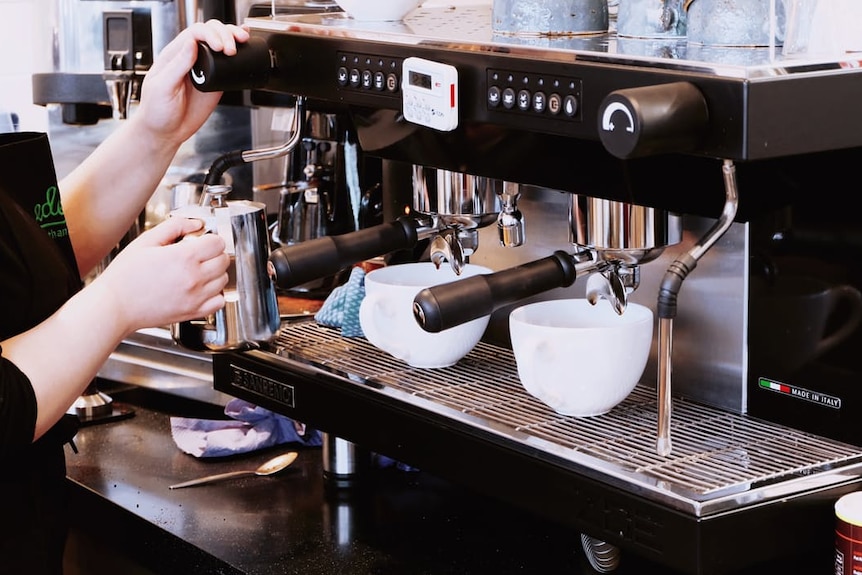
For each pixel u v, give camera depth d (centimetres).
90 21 183
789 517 95
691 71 84
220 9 181
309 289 165
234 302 124
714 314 116
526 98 96
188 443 156
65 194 132
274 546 127
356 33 114
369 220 166
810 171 106
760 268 111
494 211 123
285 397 131
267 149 131
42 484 117
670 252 120
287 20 127
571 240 111
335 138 163
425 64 103
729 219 90
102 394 174
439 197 122
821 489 97
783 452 104
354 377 125
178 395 169
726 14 95
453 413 114
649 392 121
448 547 126
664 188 103
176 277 109
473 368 129
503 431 109
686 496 93
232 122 203
